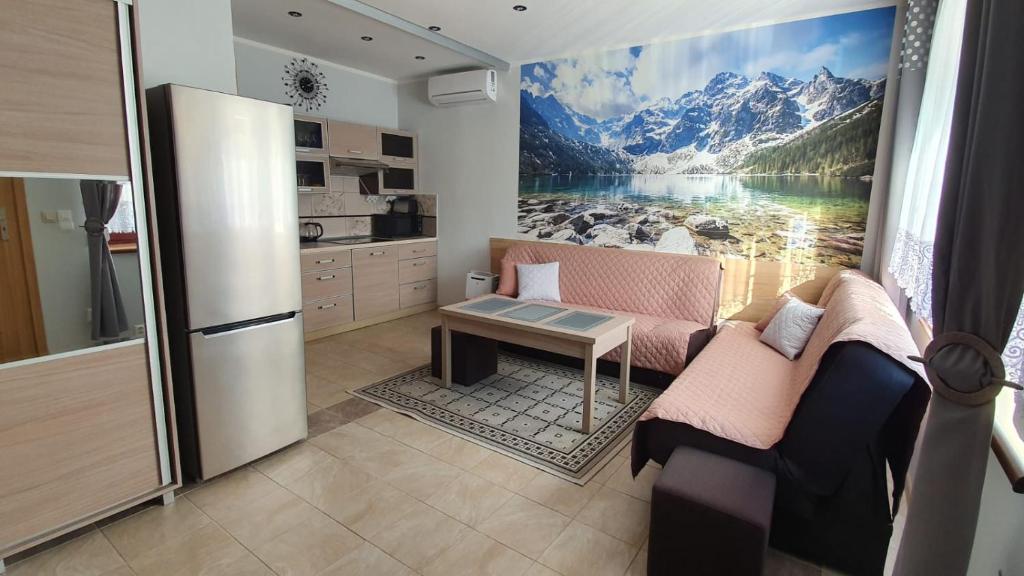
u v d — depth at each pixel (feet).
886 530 5.77
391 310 17.10
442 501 7.28
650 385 11.69
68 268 6.01
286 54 14.93
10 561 5.97
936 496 3.94
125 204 6.40
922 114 9.12
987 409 3.70
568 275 14.55
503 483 7.75
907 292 8.50
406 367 12.71
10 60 5.39
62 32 5.73
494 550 6.30
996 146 3.43
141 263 6.60
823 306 10.44
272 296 8.11
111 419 6.50
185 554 6.17
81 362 6.19
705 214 13.38
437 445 8.85
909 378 5.56
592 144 14.92
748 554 5.10
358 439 9.05
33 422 5.87
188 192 6.97
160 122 6.95
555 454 8.58
